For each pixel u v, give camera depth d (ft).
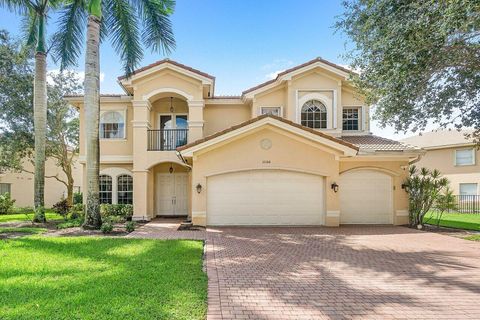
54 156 87.35
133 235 42.32
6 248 32.30
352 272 25.59
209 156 51.13
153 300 18.39
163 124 68.69
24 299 18.28
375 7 36.32
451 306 18.90
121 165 66.44
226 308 18.10
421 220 52.90
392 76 34.73
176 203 69.26
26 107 76.89
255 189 51.93
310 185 52.21
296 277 24.12
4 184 88.79
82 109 66.28
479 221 64.18
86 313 16.49
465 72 41.06
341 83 63.00
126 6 51.80
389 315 17.57
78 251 30.94
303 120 62.23
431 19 29.45
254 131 50.62
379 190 55.16
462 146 97.40
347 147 49.73
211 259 29.37
